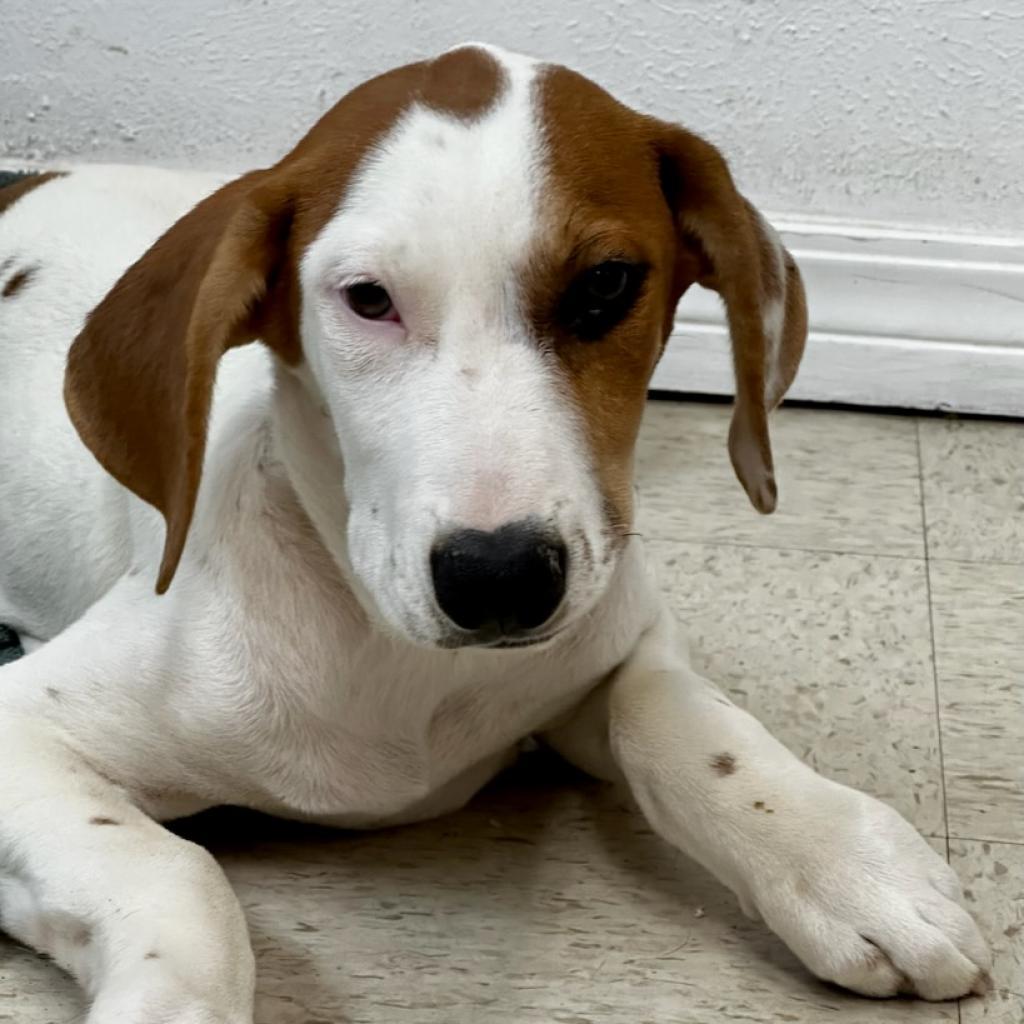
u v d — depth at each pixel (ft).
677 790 1.86
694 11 2.93
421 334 1.56
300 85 3.08
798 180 3.06
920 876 1.77
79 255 2.39
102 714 1.86
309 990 1.79
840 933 1.75
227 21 3.02
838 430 3.06
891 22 2.90
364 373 1.58
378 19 3.00
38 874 1.69
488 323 1.55
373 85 1.69
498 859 2.01
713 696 1.98
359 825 2.02
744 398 1.82
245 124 3.13
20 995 1.77
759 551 2.67
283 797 1.91
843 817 1.80
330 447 1.73
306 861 2.00
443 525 1.49
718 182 1.72
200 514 1.87
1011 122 2.96
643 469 2.90
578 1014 1.77
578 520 1.53
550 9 2.96
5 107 3.14
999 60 2.91
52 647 1.93
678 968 1.84
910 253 3.04
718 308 3.07
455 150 1.56
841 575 2.62
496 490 1.48
